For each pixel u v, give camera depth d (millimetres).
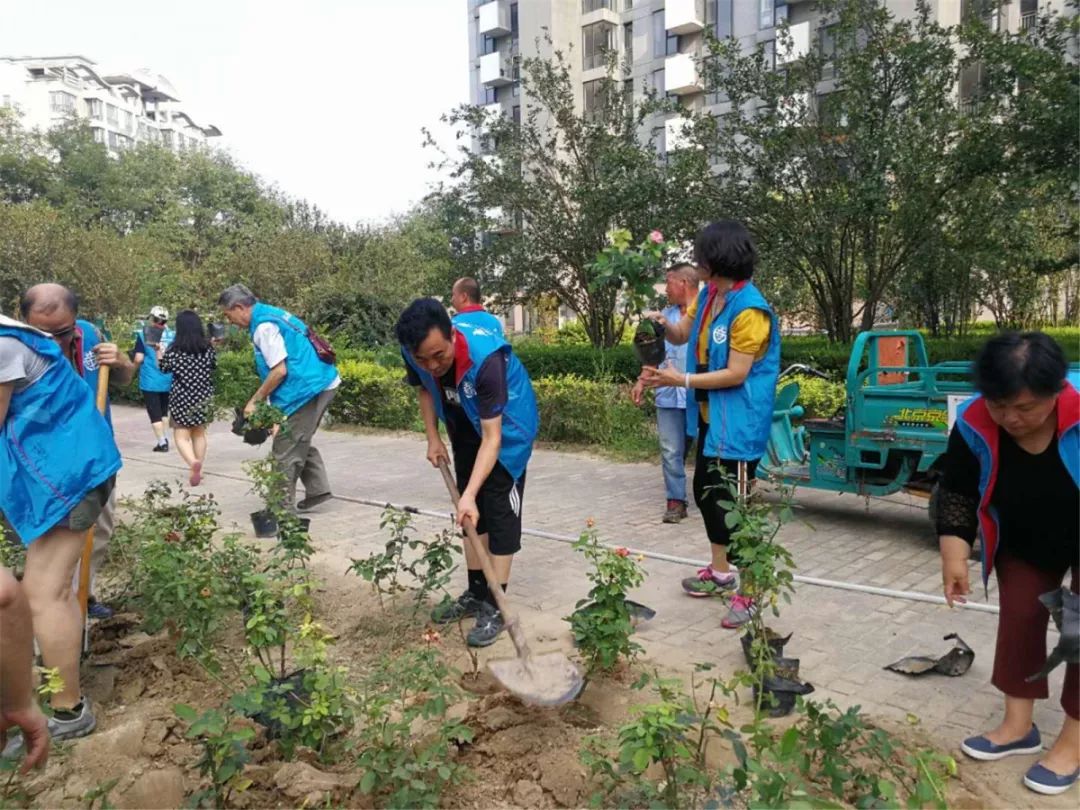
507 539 4305
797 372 9008
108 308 22625
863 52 10820
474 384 3965
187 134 104812
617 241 4691
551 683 3189
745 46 30625
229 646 4180
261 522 6281
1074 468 2594
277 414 6109
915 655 3936
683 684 3498
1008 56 9984
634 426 9875
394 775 2537
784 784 2273
